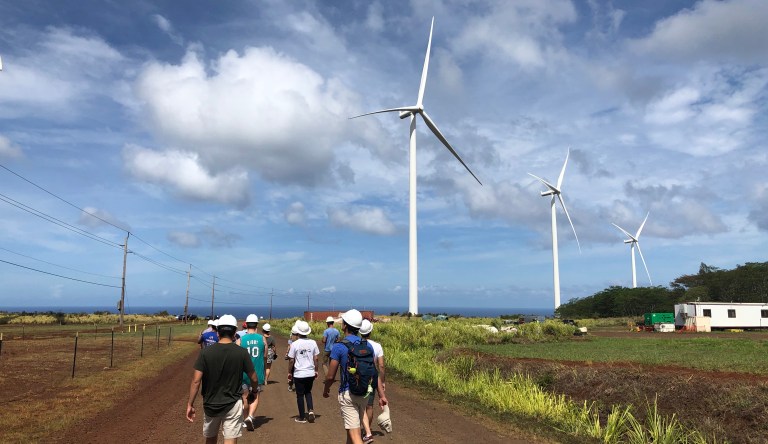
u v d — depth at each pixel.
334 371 6.76
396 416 11.35
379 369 7.78
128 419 10.52
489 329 34.41
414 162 61.09
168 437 8.94
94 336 40.81
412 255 60.78
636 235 91.56
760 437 9.93
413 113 60.84
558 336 36.22
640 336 41.62
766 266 78.25
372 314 71.56
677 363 16.45
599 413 12.52
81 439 8.71
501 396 12.93
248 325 10.06
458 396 14.30
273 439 8.87
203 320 89.94
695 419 11.06
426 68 61.22
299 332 10.52
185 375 18.36
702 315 51.19
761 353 21.45
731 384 11.69
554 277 81.69
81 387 14.62
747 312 52.41
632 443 10.06
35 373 17.50
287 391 14.79
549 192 81.94
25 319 71.44
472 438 9.33
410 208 60.94
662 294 85.75
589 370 14.68
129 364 20.88
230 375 6.07
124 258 62.75
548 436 9.80
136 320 81.06
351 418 6.75
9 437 8.62
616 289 90.75
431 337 30.70
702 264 96.69
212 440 6.14
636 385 13.01
